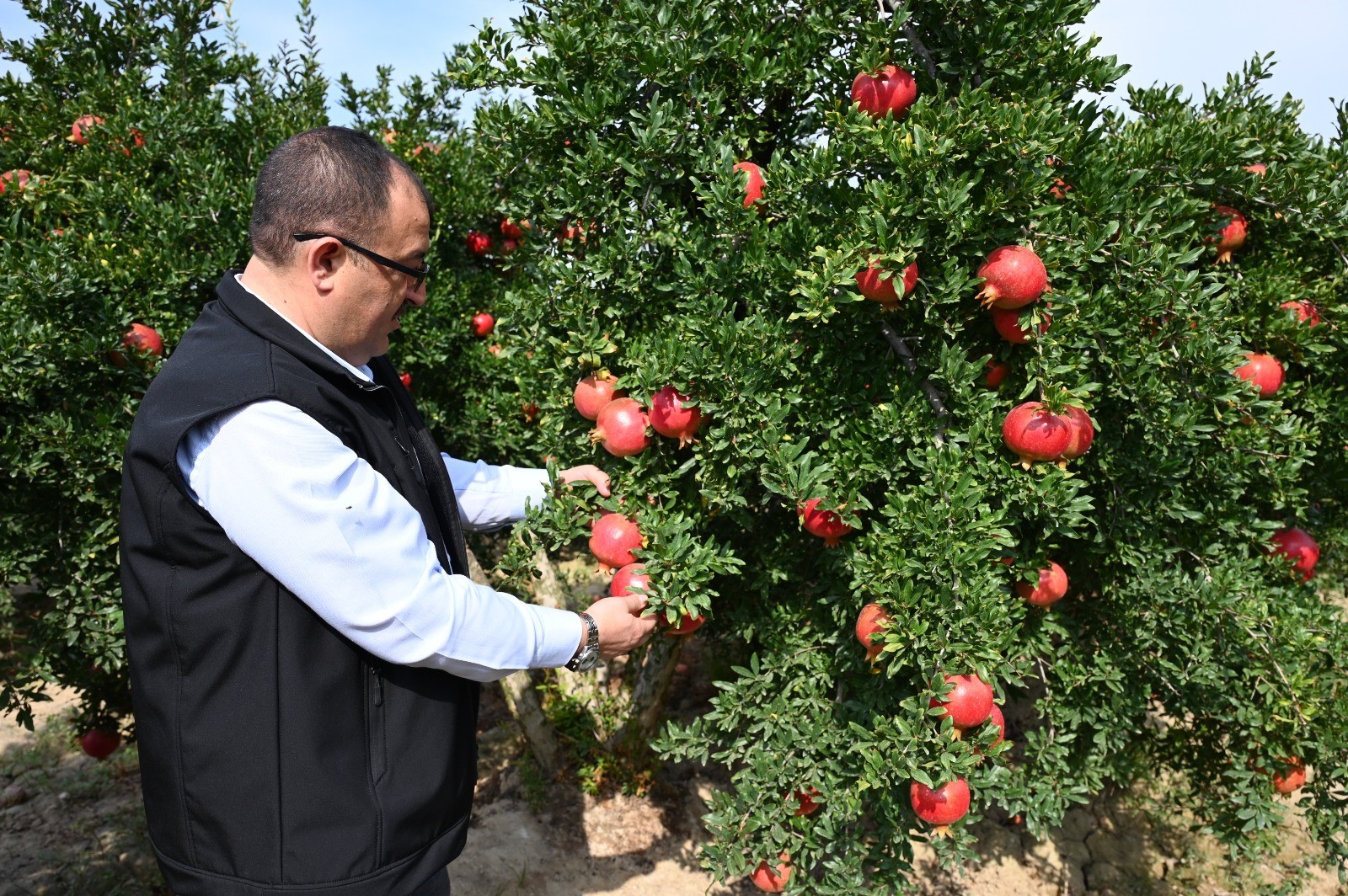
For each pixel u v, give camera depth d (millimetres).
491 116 2268
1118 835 4008
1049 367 1831
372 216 1347
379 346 1558
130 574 1342
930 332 2066
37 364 2797
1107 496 2373
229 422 1249
